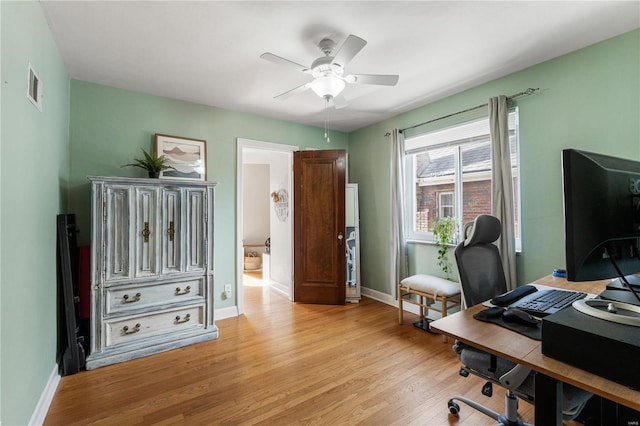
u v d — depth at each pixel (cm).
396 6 174
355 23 189
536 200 244
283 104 333
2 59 121
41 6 170
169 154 306
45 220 186
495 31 199
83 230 265
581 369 80
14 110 134
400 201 357
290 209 410
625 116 199
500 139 256
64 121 242
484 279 167
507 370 125
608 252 91
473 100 290
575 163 85
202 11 177
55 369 204
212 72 255
